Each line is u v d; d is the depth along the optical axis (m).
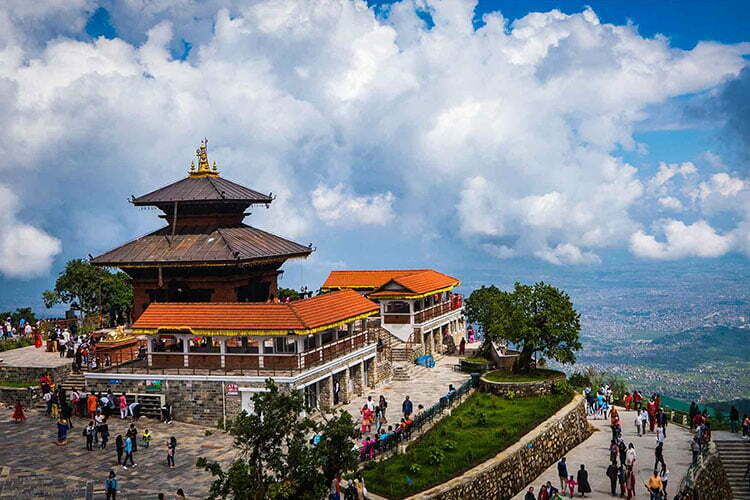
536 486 54.19
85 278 98.56
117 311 93.12
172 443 48.28
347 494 42.84
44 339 81.00
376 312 69.19
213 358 58.44
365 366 68.75
